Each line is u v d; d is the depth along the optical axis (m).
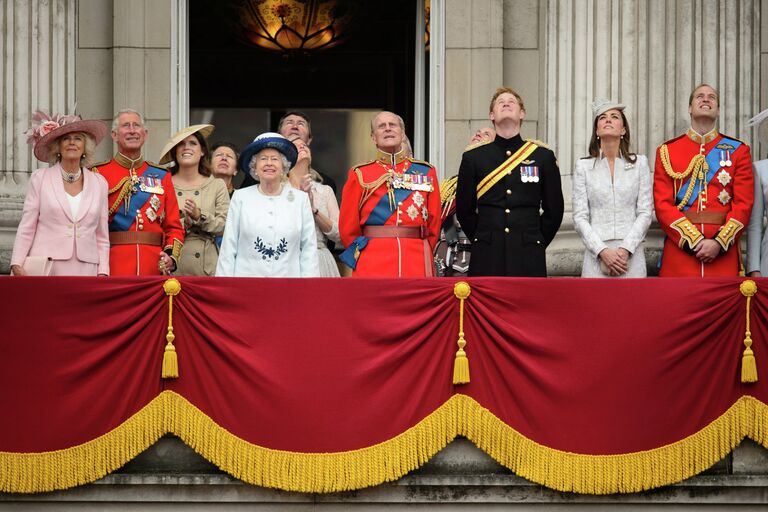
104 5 24.83
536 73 25.00
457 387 17.78
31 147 23.27
